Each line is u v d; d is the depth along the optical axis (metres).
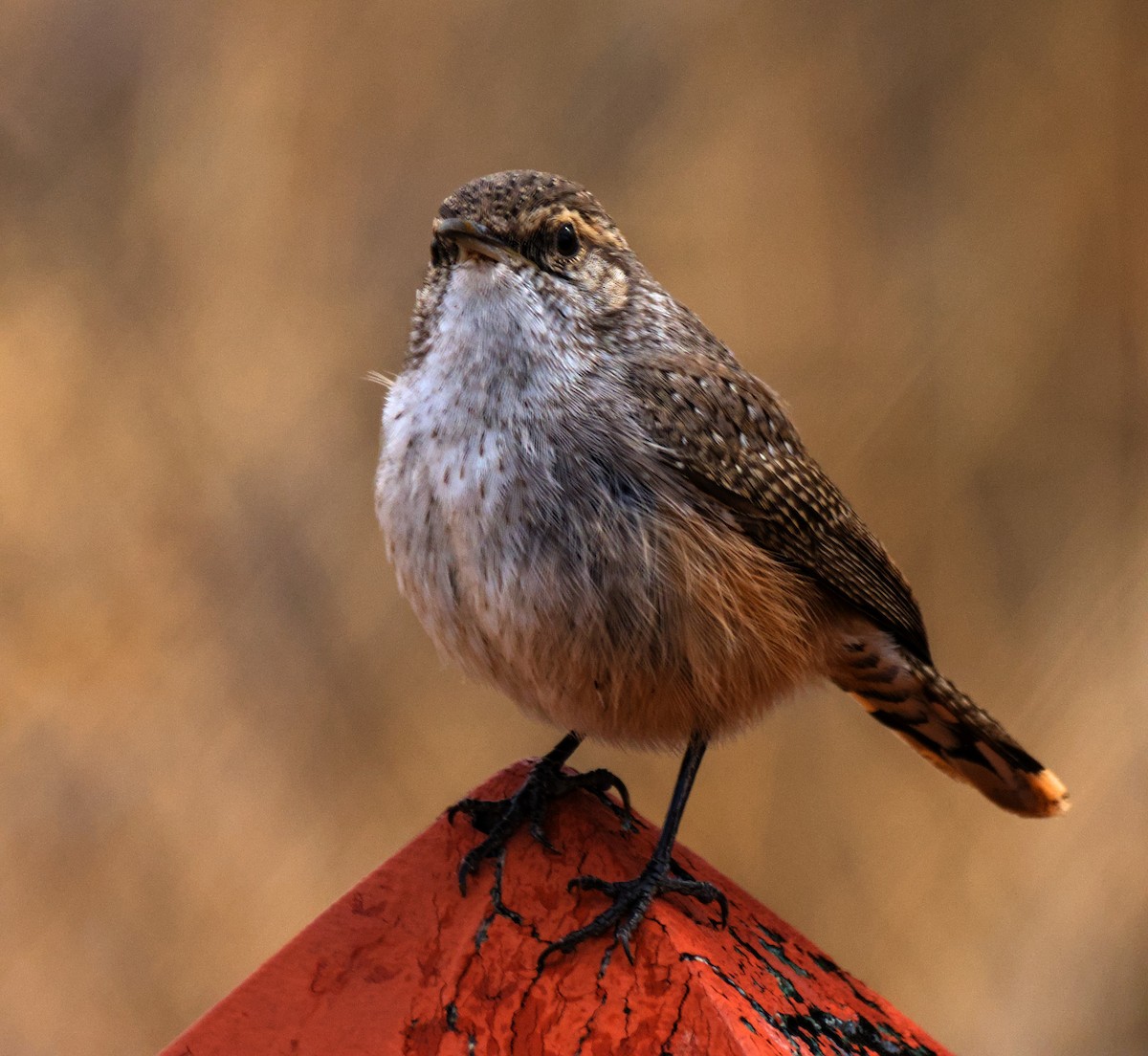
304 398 12.76
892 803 11.86
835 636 7.47
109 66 13.34
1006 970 11.80
